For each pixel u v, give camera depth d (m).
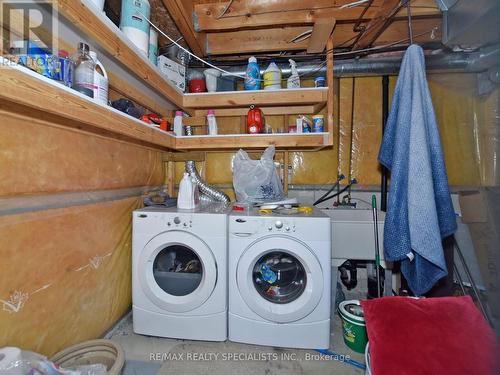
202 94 2.03
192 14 1.69
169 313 1.56
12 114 0.98
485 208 1.74
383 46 1.92
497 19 1.11
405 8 1.52
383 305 0.98
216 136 2.01
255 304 1.48
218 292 1.52
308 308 1.45
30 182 1.06
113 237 1.62
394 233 1.28
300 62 2.12
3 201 0.96
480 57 1.63
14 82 0.75
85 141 1.38
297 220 1.46
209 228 1.52
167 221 1.55
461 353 0.84
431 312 0.93
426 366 0.82
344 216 2.17
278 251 1.54
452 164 2.07
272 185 1.97
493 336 0.87
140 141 1.79
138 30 1.43
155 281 1.61
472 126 1.93
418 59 1.26
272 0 1.63
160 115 2.12
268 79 1.99
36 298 1.09
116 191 1.68
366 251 1.86
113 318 1.63
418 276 1.26
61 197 1.23
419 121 1.21
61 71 1.00
